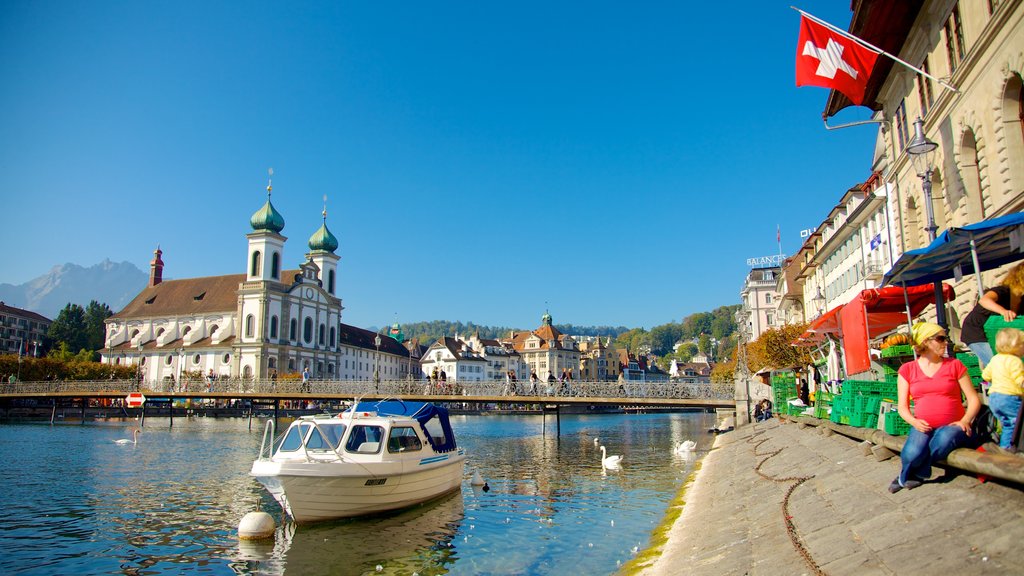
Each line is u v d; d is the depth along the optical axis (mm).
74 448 41656
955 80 21172
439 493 22547
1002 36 17969
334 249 133875
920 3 23359
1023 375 8156
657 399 47844
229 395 61312
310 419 20703
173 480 27922
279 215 113062
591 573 13328
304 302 117500
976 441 8789
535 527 18266
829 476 13219
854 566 7914
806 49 21500
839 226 53500
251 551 16328
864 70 21266
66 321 143250
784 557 9477
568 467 32031
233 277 122062
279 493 18484
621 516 19312
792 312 81188
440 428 24297
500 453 39781
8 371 91562
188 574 14641
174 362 115500
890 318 19969
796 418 27172
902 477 9273
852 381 15625
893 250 30703
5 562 15523
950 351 13273
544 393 51969
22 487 26156
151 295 127750
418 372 168000
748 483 17453
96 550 16531
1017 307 10031
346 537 17516
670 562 12453
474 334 172875
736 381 46469
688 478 26641
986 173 19797
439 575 14008
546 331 179500
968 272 14695
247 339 108375
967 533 7129
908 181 27078
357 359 138250
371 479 19312
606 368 192625
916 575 6820
